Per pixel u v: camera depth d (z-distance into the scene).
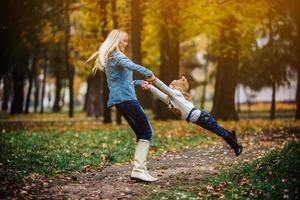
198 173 9.95
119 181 9.42
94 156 12.64
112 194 8.33
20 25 26.28
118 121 26.33
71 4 27.67
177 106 9.36
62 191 8.63
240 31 24.17
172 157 12.88
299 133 18.64
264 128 21.52
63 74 50.62
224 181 8.77
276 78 33.00
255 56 32.12
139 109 9.23
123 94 9.18
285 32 30.27
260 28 30.95
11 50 26.86
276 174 8.44
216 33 25.78
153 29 30.42
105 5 25.67
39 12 26.75
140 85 9.53
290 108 60.16
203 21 24.39
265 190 7.77
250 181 8.38
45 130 22.11
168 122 27.53
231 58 28.34
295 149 9.76
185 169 10.59
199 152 13.84
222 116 28.72
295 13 24.05
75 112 61.47
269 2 21.36
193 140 17.05
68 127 24.78
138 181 9.30
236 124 25.00
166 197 7.91
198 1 22.62
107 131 20.41
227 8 22.25
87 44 30.69
